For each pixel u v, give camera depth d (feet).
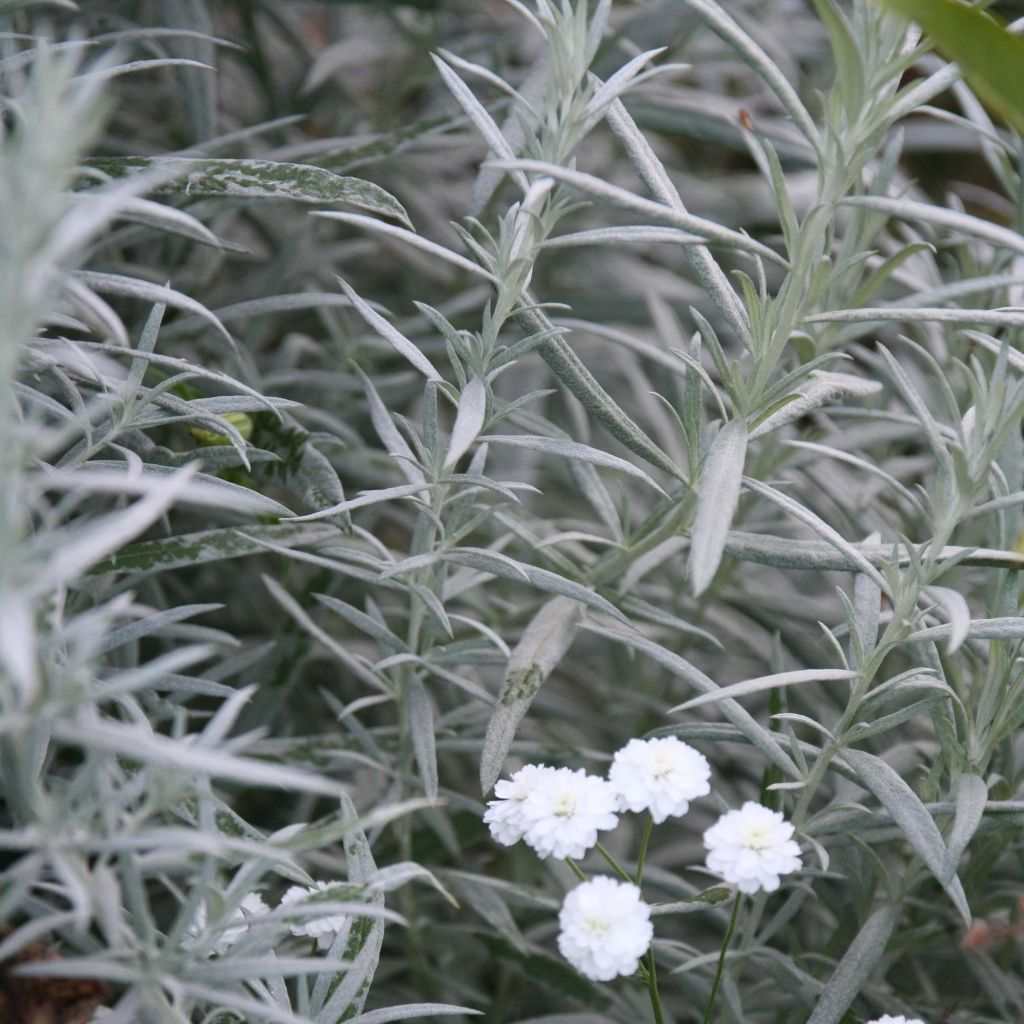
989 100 2.03
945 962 2.36
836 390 2.12
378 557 2.32
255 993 2.00
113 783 1.95
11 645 1.67
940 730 2.10
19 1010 1.85
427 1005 1.98
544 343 2.11
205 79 2.50
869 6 1.98
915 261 2.48
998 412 2.02
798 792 2.19
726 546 2.12
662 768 2.01
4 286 1.71
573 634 2.17
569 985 2.32
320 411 2.53
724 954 2.08
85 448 2.05
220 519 2.36
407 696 2.21
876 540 2.17
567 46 2.06
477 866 2.52
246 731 2.42
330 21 3.17
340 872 2.34
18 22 2.42
